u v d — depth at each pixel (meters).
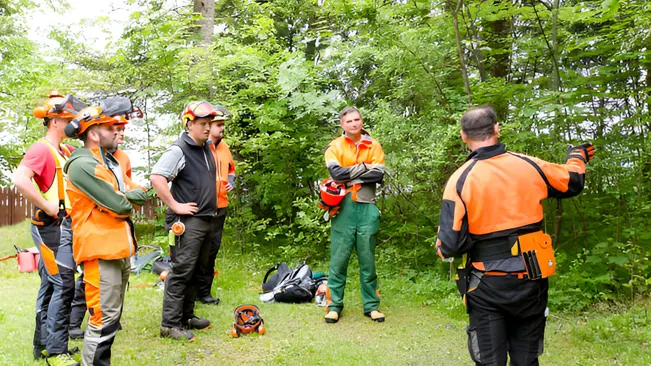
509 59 6.31
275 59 7.07
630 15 5.11
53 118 3.34
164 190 3.82
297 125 6.91
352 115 4.45
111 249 2.79
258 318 4.11
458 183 2.29
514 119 5.17
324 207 4.47
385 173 5.78
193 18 7.08
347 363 3.45
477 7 5.51
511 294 2.22
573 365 3.32
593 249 4.92
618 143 5.20
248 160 7.32
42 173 3.22
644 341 3.70
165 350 3.67
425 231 6.13
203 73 6.78
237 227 7.27
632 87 5.35
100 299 2.80
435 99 5.82
